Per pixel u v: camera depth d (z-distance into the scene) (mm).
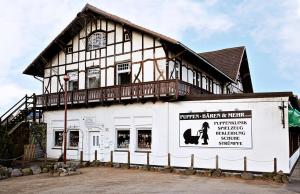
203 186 13117
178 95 17969
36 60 25047
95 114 21984
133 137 20016
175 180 14859
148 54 20266
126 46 21359
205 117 17578
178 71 20781
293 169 18984
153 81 18859
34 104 24875
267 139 15797
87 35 23594
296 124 15172
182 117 18312
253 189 12516
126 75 21344
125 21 20547
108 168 19641
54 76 25375
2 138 19891
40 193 11734
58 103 23328
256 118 16156
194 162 17688
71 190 12219
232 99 16891
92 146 22016
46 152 24297
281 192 11883
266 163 15711
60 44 24484
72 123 23188
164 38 18562
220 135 17062
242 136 16453
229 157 16703
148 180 14812
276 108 15719
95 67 22922
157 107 19234
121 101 20312
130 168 19438
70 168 17562
